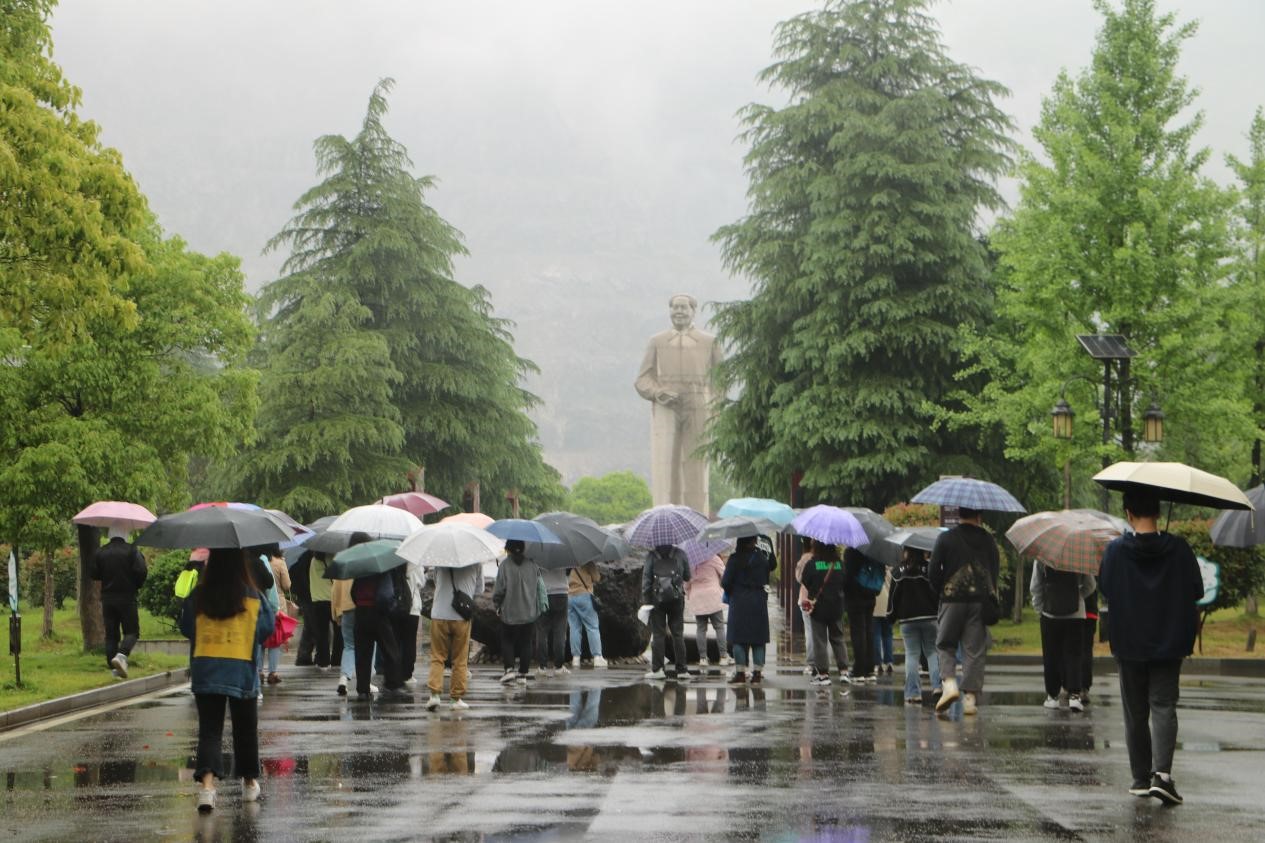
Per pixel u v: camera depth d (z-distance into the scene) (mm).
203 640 10109
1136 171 31328
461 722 15289
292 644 30391
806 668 23500
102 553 20562
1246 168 37188
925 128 41312
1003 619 37938
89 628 25297
